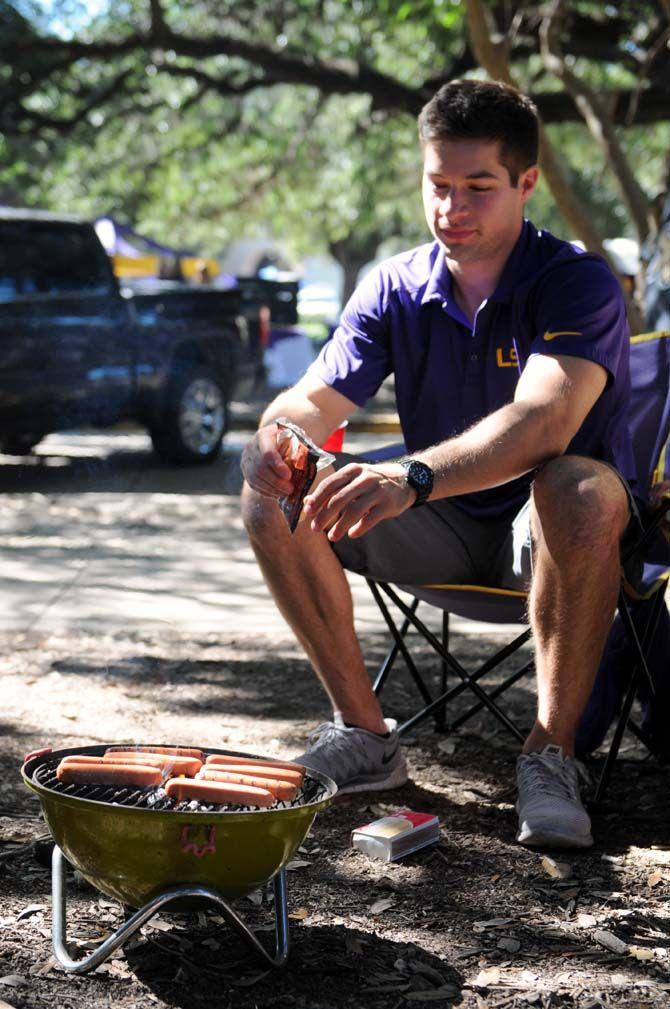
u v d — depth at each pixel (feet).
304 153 72.28
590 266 9.18
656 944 7.27
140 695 12.37
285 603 9.30
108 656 13.94
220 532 23.30
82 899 7.62
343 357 9.92
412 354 9.82
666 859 8.48
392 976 6.79
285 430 8.14
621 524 8.58
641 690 10.35
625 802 9.61
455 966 6.94
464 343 9.63
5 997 6.36
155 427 32.37
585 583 8.55
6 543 21.66
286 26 49.03
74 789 6.73
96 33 50.26
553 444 8.50
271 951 6.97
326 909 7.61
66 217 30.17
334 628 9.36
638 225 31.19
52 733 11.02
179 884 6.46
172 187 71.41
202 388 32.86
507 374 9.55
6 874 7.98
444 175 9.09
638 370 10.19
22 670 13.23
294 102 67.05
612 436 9.29
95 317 30.09
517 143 9.05
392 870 8.24
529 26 37.91
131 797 6.63
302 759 9.39
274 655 14.20
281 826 6.43
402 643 10.55
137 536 22.67
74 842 6.46
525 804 8.77
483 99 9.00
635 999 6.61
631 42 39.68
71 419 29.86
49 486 29.19
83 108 51.90
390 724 9.89
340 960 6.95
